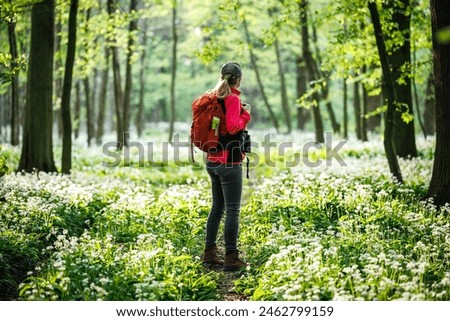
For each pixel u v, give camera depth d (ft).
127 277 27.09
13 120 86.84
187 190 48.32
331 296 24.41
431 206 39.78
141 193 46.14
